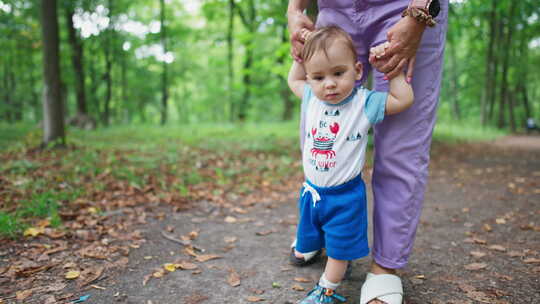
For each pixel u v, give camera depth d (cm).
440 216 309
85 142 725
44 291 173
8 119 1562
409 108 146
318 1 168
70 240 238
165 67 1772
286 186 446
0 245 224
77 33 1400
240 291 175
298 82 173
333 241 147
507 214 309
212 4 1387
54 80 618
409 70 136
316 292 155
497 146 1073
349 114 146
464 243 240
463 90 2370
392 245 152
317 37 137
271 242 247
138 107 2241
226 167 536
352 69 139
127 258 213
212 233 265
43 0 607
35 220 270
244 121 1290
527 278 183
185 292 174
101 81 1753
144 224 279
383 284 150
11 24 1053
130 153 609
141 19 1775
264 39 1096
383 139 152
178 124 1480
